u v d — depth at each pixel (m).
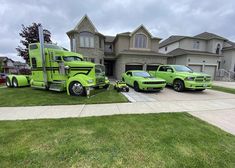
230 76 21.91
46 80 8.93
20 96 7.80
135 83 9.94
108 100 7.05
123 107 6.02
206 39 25.30
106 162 2.51
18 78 11.09
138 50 21.31
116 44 23.00
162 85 9.29
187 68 11.16
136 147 2.97
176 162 2.54
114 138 3.33
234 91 10.74
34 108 5.73
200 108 6.11
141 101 7.10
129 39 21.28
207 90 10.96
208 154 2.78
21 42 19.81
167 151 2.85
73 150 2.84
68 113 5.16
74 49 19.48
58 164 2.44
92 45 19.69
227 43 25.95
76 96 7.80
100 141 3.19
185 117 4.91
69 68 8.28
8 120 4.45
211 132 3.74
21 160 2.53
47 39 20.81
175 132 3.70
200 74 9.69
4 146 2.95
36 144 3.03
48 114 5.05
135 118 4.70
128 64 18.62
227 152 2.87
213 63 22.14
